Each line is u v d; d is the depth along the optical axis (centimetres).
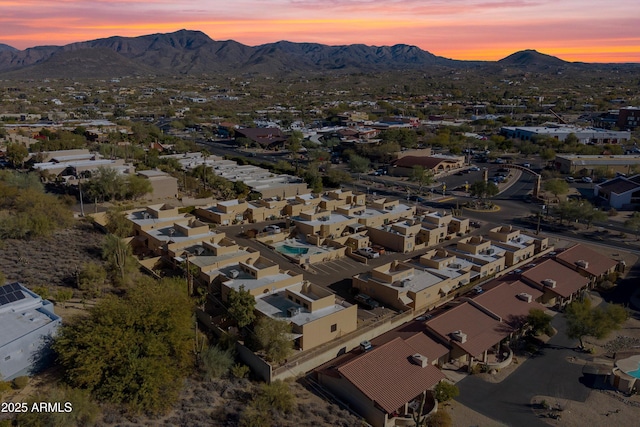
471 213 14362
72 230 10100
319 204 13225
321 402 5966
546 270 9150
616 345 7569
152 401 5303
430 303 8369
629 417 5997
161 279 8125
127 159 17362
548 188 15850
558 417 5959
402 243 10931
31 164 15762
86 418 4884
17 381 5197
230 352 6481
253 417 5372
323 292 7519
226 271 8338
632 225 12431
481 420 5884
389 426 5716
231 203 12625
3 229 8962
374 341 7150
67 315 6469
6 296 6141
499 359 7081
